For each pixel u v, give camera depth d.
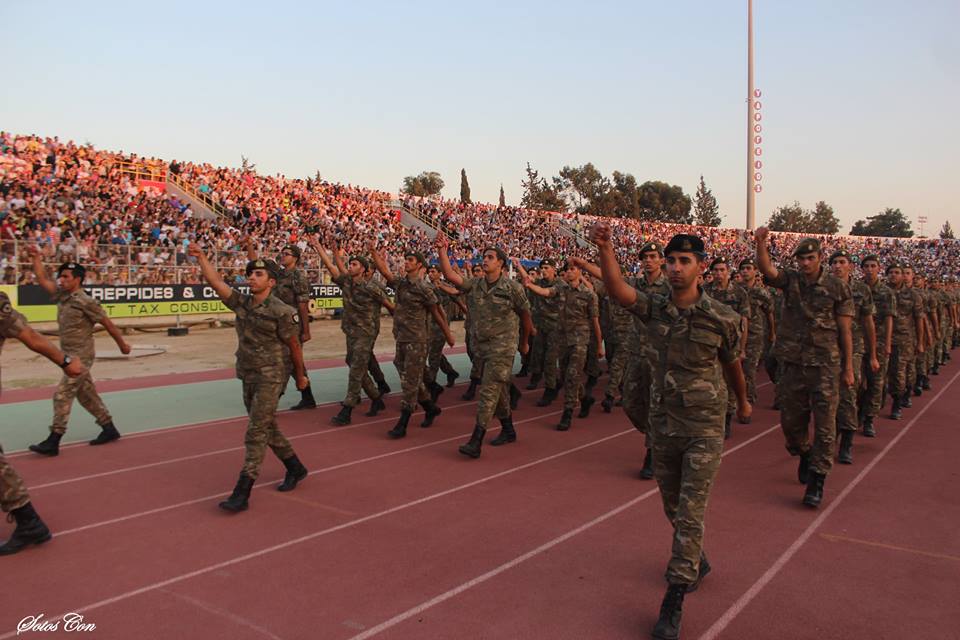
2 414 8.94
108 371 12.73
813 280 5.87
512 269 26.89
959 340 19.50
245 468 5.50
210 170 32.44
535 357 11.62
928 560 4.64
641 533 5.09
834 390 5.74
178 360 14.30
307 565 4.46
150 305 19.52
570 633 3.65
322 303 24.23
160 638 3.56
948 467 7.00
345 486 6.11
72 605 3.90
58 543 4.78
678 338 3.84
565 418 8.52
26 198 21.42
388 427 8.53
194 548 4.71
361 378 8.69
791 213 95.06
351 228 31.81
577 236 44.62
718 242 53.66
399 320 8.06
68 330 7.14
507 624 3.74
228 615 3.80
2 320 4.35
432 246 31.31
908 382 10.09
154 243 21.97
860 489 6.24
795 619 3.83
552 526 5.21
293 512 5.43
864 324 6.90
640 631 3.68
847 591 4.18
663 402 3.93
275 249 24.94
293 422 8.68
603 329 10.95
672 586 3.64
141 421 8.63
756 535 5.07
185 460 6.89
